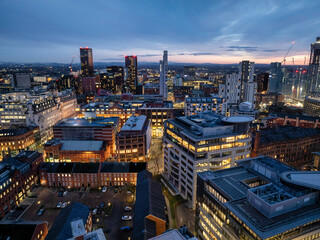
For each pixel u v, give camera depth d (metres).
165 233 61.56
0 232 89.69
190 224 106.88
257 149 162.12
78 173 139.00
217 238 79.56
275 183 75.69
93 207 121.19
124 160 170.50
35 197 130.00
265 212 65.12
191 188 118.88
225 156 121.00
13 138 185.38
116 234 100.81
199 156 115.12
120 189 137.38
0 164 124.81
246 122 124.81
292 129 194.25
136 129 174.50
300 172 78.56
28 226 90.81
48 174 140.38
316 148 188.50
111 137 190.88
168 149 145.38
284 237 59.94
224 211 74.12
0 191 110.88
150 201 99.06
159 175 153.62
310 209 67.25
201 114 154.25
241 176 89.50
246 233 62.97
